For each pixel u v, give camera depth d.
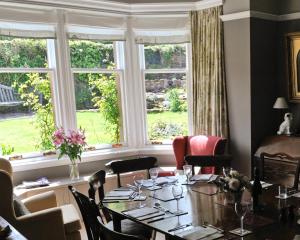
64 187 3.81
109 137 4.72
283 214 2.07
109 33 4.49
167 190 2.74
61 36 4.14
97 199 3.60
